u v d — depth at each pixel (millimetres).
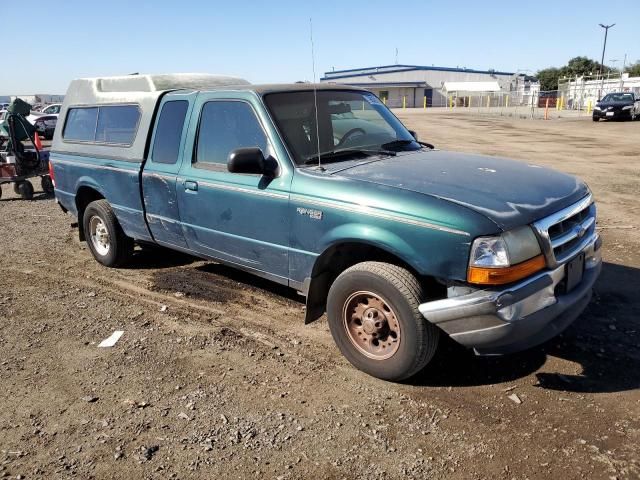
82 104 6215
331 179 3730
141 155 5180
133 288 5523
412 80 78875
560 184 3791
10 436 3143
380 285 3432
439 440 3010
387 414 3270
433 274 3244
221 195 4371
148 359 4016
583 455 2846
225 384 3645
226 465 2852
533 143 18547
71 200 6363
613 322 4348
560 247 3438
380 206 3418
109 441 3070
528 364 3773
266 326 4531
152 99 5145
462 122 33250
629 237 6742
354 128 4574
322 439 3047
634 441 2941
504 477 2713
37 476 2803
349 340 3770
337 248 3793
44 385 3691
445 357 3924
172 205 4906
